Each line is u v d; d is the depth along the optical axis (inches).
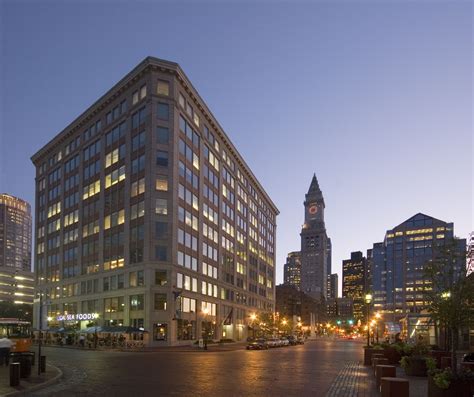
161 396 725.9
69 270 3759.8
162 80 3080.7
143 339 2802.7
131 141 3171.8
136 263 2967.5
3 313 6752.0
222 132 3941.9
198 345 2785.4
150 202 2930.6
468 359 1069.1
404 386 569.3
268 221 5836.6
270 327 4909.0
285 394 754.8
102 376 1027.9
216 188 3863.2
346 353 2192.4
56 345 2802.7
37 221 4407.0
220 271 3873.0
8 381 852.6
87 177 3646.7
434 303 906.7
